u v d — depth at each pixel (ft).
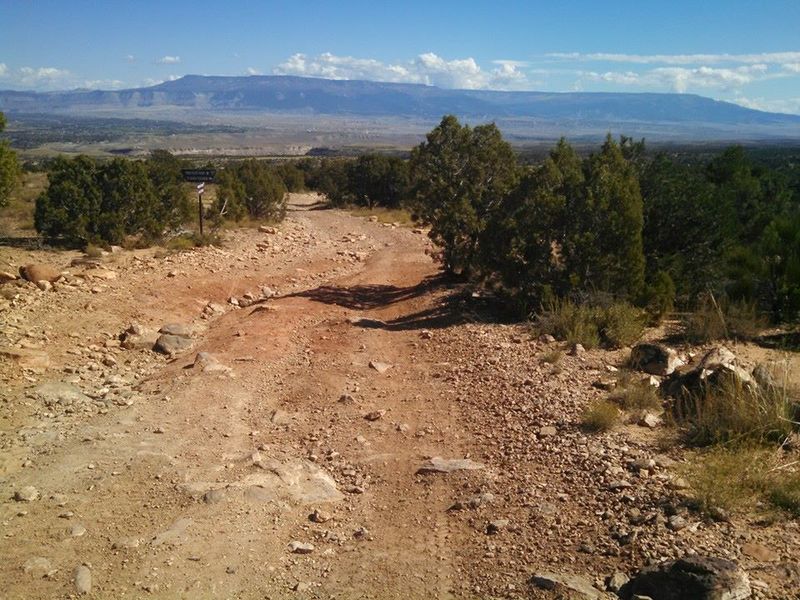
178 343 37.63
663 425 23.27
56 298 42.70
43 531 18.07
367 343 38.11
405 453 23.47
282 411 27.55
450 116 55.52
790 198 54.75
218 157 415.44
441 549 17.34
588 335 33.71
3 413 26.04
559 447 22.13
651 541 15.96
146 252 63.77
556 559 16.11
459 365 32.58
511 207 44.80
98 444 23.73
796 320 35.37
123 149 457.27
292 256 73.15
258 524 18.75
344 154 452.35
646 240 42.70
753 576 14.16
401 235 95.35
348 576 16.38
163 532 18.07
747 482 17.99
